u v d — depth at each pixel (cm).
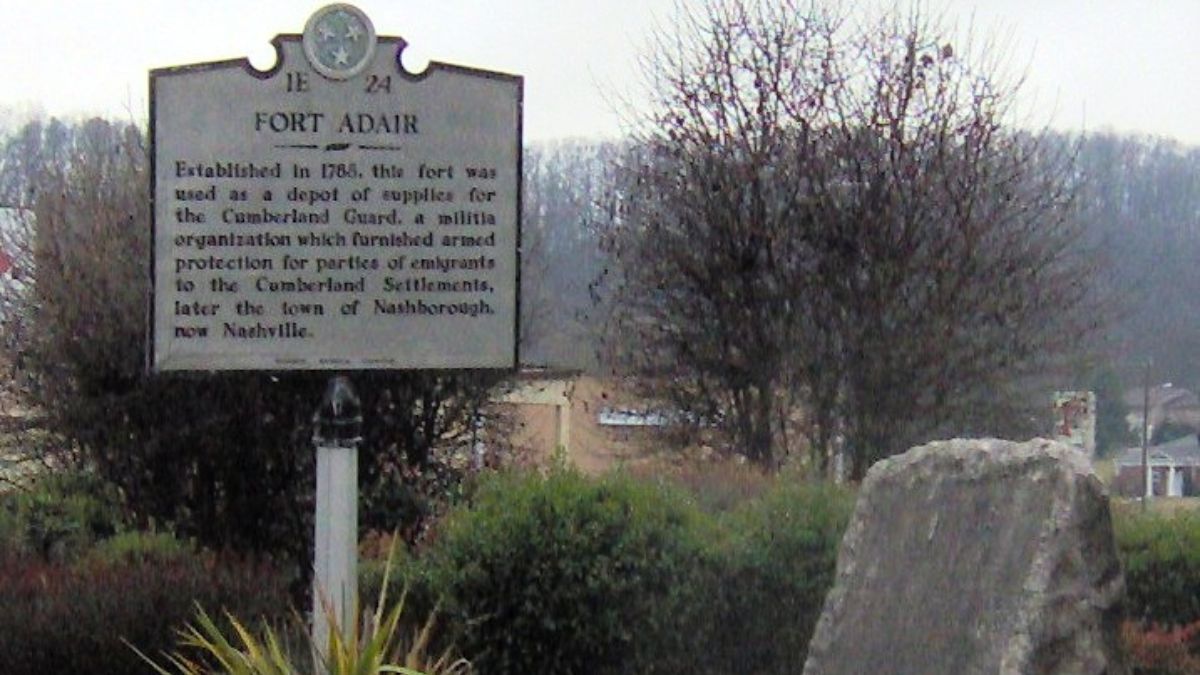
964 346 1677
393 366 865
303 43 855
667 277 1708
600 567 856
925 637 619
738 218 1675
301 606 1029
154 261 849
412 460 1152
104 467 1125
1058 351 1764
